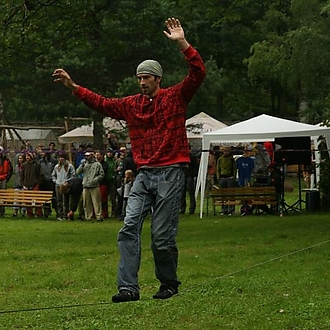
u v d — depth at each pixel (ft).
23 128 150.92
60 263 59.06
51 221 94.94
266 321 38.70
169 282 31.86
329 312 40.24
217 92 210.38
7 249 67.05
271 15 190.90
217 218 93.30
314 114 181.98
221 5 96.02
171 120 31.12
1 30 88.63
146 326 38.29
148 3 105.60
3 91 177.17
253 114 249.34
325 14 160.15
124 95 156.15
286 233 73.67
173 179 31.09
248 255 60.39
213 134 95.86
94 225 88.22
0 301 44.98
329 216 90.58
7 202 101.60
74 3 91.04
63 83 31.91
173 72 161.89
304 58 159.43
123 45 102.63
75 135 170.50
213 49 219.41
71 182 96.22
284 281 48.62
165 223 31.07
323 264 54.54
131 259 30.91
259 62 171.63
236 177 101.76
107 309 41.78
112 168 96.89
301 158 95.81
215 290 46.03
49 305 43.32
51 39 95.14
